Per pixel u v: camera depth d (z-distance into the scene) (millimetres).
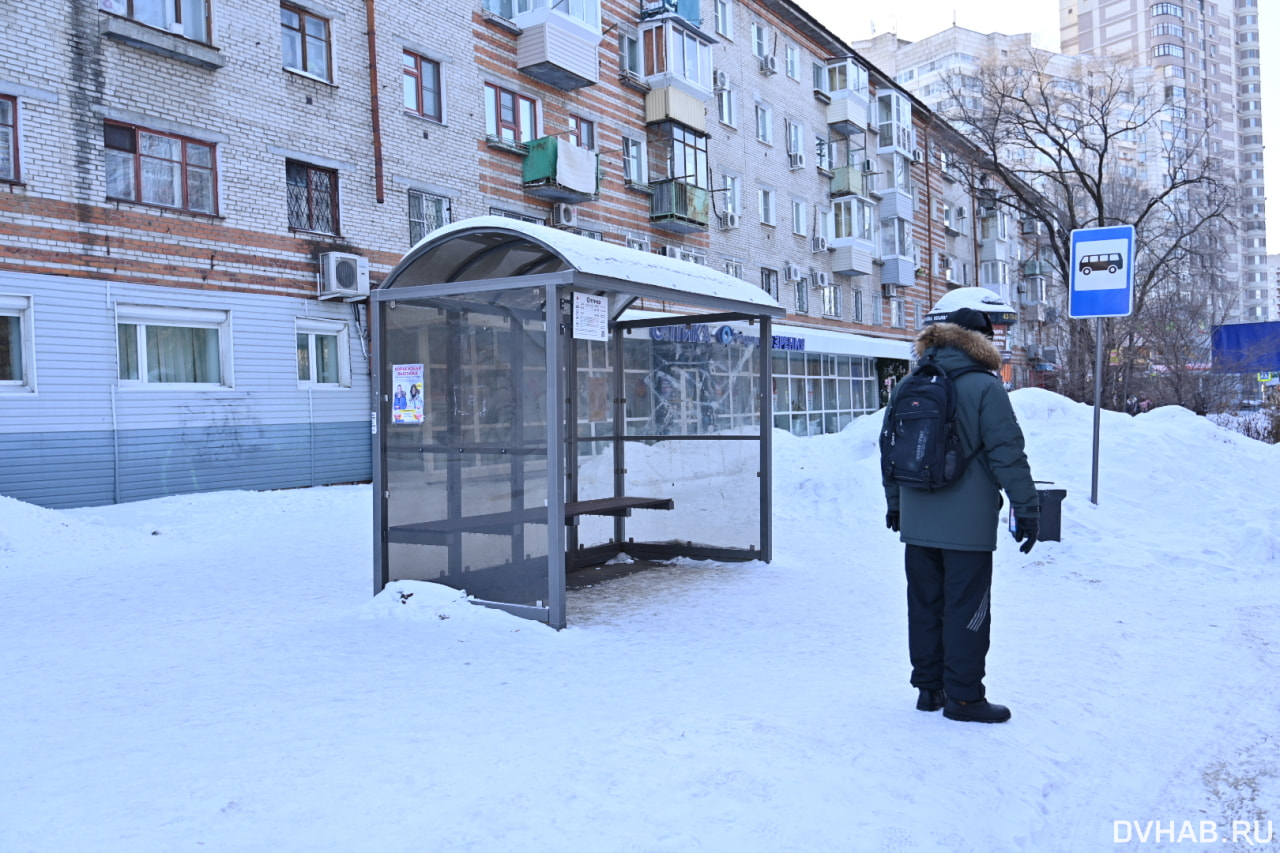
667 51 24984
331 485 17141
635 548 8938
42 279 13195
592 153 22078
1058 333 28578
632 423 8914
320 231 17109
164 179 14828
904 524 4195
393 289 6512
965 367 4203
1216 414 21641
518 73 21453
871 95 37938
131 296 14188
